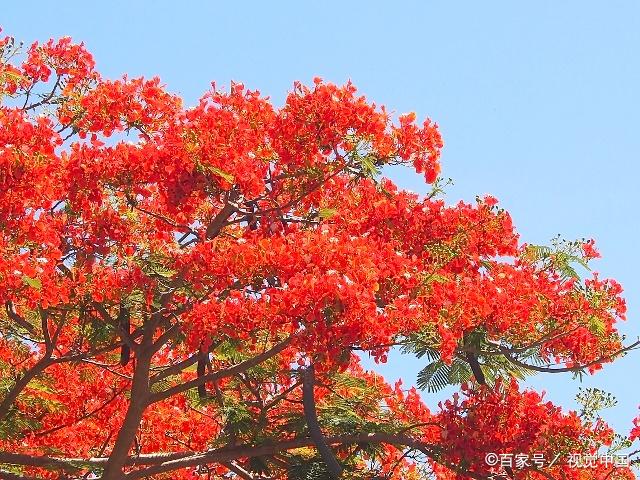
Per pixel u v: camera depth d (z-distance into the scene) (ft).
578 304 45.50
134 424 40.70
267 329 37.14
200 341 36.81
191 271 38.19
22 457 40.70
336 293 35.04
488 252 45.96
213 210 44.14
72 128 45.50
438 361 40.24
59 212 41.78
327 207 45.37
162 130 42.98
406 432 43.24
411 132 43.09
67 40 49.19
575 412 40.47
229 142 41.68
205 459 41.11
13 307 42.22
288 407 44.55
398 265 39.09
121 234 41.37
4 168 37.83
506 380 44.32
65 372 49.26
